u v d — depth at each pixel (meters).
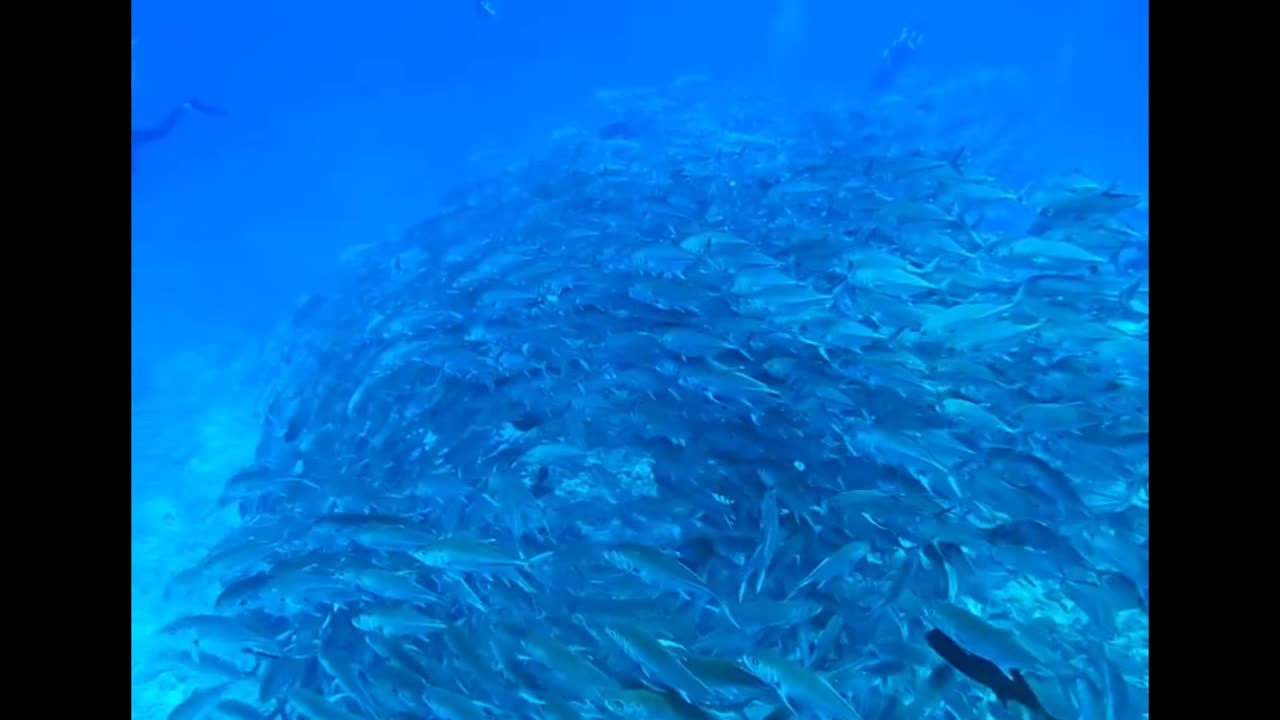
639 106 9.03
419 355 5.11
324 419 5.57
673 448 4.07
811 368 4.16
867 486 3.71
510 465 4.09
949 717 2.86
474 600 3.42
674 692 2.78
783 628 3.17
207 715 3.41
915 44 10.73
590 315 4.92
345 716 3.08
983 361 4.17
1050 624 3.17
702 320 4.64
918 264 5.04
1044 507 3.41
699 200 6.65
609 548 3.30
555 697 2.88
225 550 4.25
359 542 3.54
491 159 10.52
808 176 6.26
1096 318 4.28
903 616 3.10
